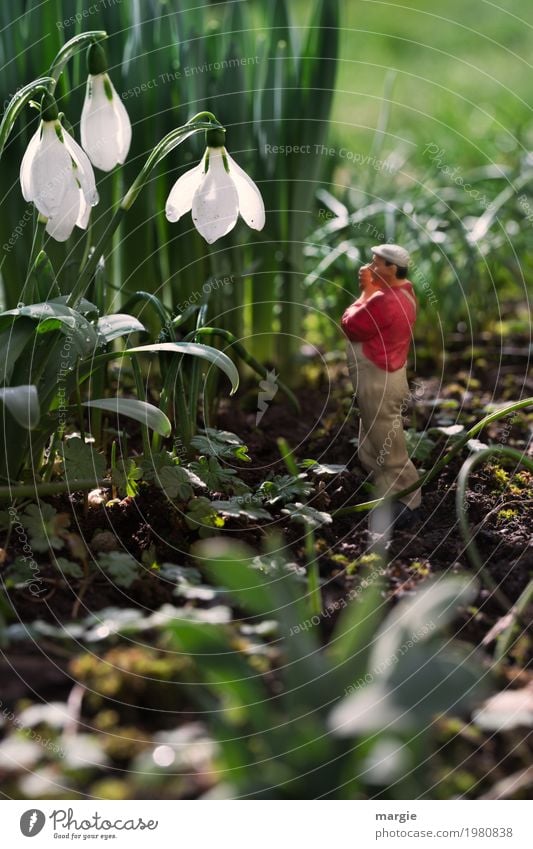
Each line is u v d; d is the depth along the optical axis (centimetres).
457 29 897
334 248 382
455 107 586
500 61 791
